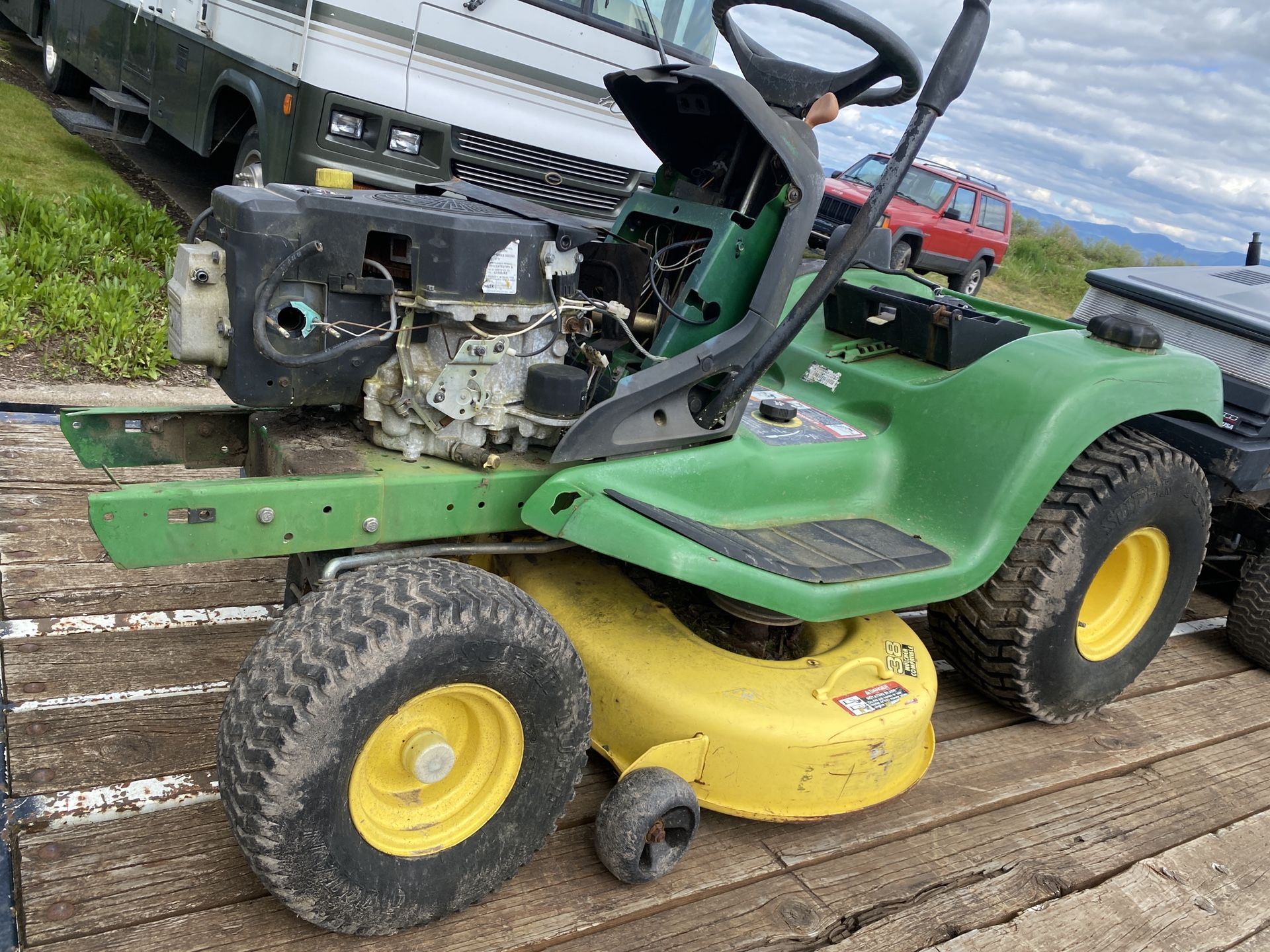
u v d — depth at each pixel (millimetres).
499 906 2051
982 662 3000
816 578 2223
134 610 2842
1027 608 2834
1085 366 2764
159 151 8125
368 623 1695
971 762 2910
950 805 2684
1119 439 2973
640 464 2281
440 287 2020
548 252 2146
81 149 7418
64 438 3672
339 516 1964
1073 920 2328
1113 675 3180
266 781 1611
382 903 1814
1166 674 3754
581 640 2367
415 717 1843
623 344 2457
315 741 1627
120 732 2332
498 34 5121
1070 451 2664
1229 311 4086
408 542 2340
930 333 2949
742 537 2348
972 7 2133
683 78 2260
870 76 2387
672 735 2244
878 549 2486
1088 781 2939
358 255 1964
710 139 2488
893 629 2762
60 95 8820
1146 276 4613
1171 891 2488
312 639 1683
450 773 1927
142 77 6836
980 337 2932
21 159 6703
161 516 1776
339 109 4805
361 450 2156
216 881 1982
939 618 3096
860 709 2344
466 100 5133
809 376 3105
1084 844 2621
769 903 2207
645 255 2479
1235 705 3590
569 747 1999
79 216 5391
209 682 2570
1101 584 3238
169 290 1973
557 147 5527
